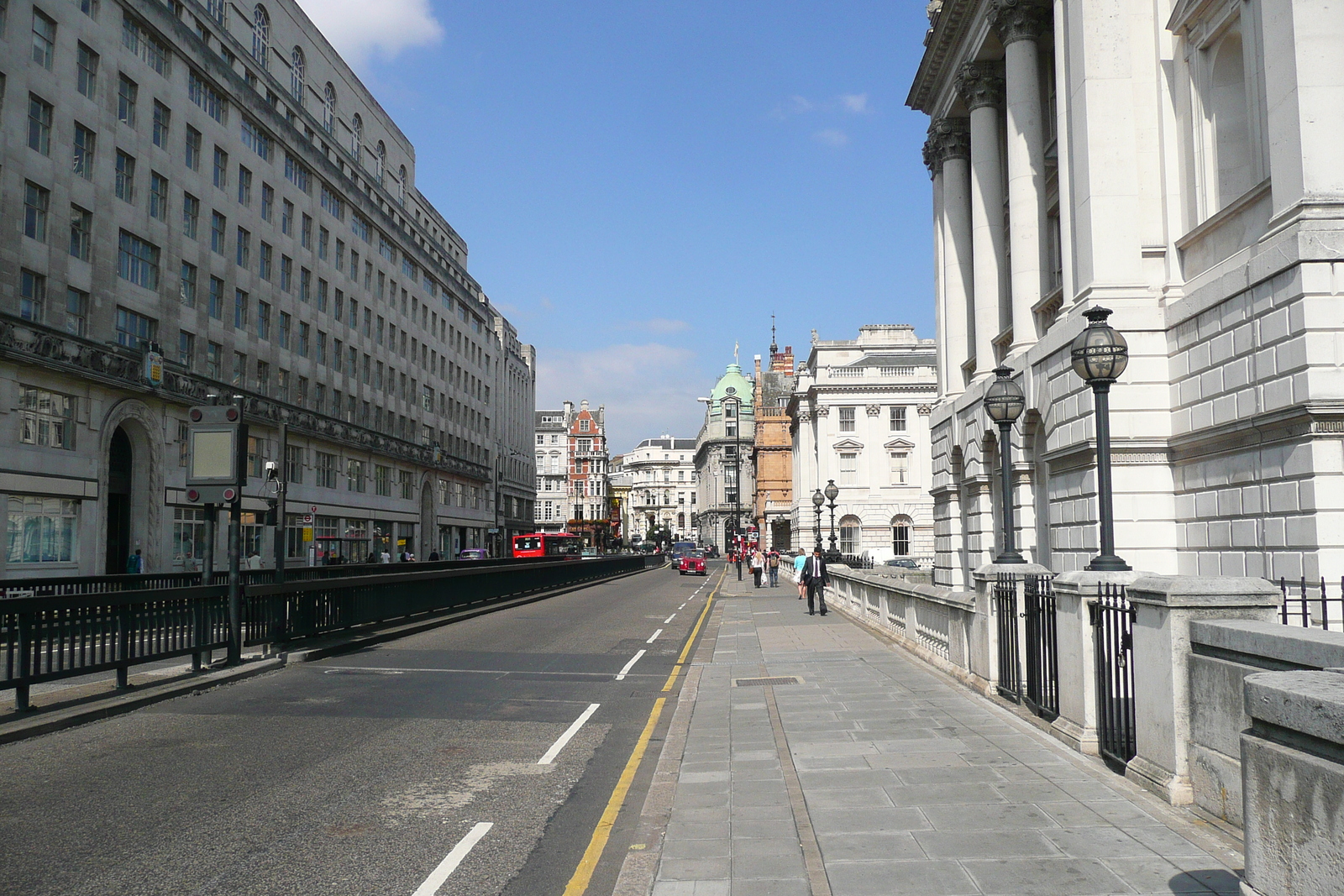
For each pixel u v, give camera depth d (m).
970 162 33.00
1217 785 5.78
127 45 35.09
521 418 104.12
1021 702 10.09
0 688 9.57
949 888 4.93
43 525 30.53
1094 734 8.02
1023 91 24.41
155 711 11.02
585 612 27.36
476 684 13.39
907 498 69.06
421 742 9.42
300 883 5.51
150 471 35.91
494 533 74.00
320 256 52.06
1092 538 17.70
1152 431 17.20
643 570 71.50
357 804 7.20
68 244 31.70
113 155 34.03
